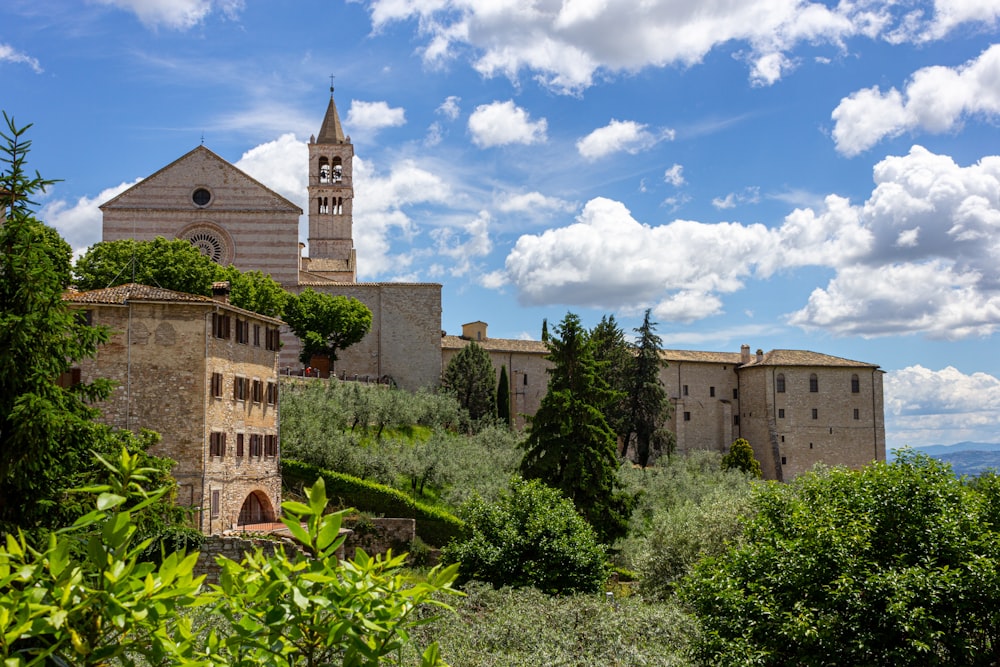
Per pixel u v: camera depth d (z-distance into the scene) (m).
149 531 30.02
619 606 38.12
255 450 54.59
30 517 23.98
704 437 128.75
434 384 106.00
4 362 23.66
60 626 7.33
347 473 64.06
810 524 27.08
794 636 24.41
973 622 25.36
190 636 8.48
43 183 24.47
